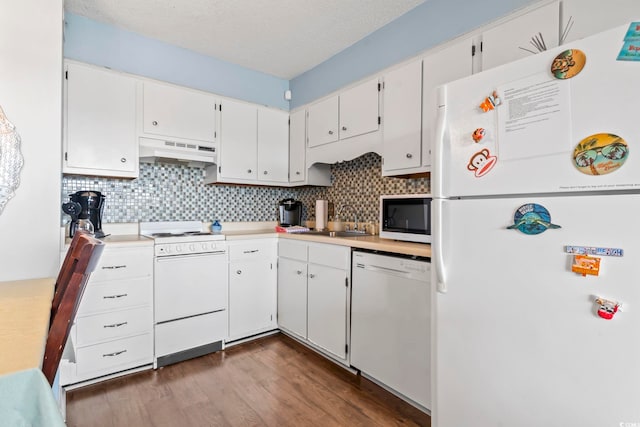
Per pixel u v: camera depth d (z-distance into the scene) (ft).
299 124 10.05
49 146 5.12
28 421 1.71
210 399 5.85
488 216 3.70
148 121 7.78
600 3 4.36
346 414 5.46
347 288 6.84
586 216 3.01
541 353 3.30
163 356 7.14
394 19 7.80
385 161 7.22
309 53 9.46
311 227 10.94
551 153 3.19
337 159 8.59
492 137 3.64
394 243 6.16
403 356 5.63
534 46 4.95
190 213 9.36
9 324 2.56
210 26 8.00
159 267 7.12
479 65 5.60
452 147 4.02
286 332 8.95
